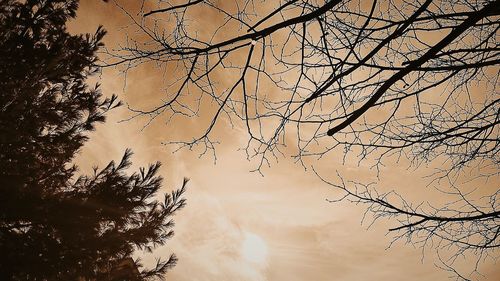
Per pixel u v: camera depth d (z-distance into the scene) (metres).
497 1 1.67
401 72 1.84
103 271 5.60
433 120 2.62
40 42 6.28
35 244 4.84
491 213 2.33
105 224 5.66
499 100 2.35
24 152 5.50
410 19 1.88
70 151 6.17
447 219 2.42
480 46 2.34
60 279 4.99
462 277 2.75
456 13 1.98
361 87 2.43
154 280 5.89
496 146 2.54
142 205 5.79
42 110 5.87
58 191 5.67
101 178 5.84
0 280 4.57
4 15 5.96
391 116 2.50
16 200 4.75
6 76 5.50
